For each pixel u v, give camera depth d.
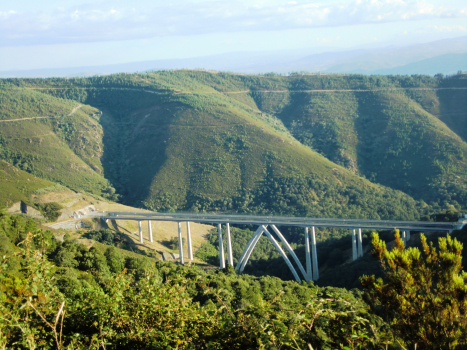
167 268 49.81
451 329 12.45
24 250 15.45
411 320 13.06
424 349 12.56
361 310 13.12
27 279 14.81
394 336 12.98
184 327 14.27
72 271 38.62
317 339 12.36
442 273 13.45
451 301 12.58
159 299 15.00
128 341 14.30
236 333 13.23
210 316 14.59
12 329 12.92
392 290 13.80
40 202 100.06
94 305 15.10
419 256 13.92
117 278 16.59
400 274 14.09
